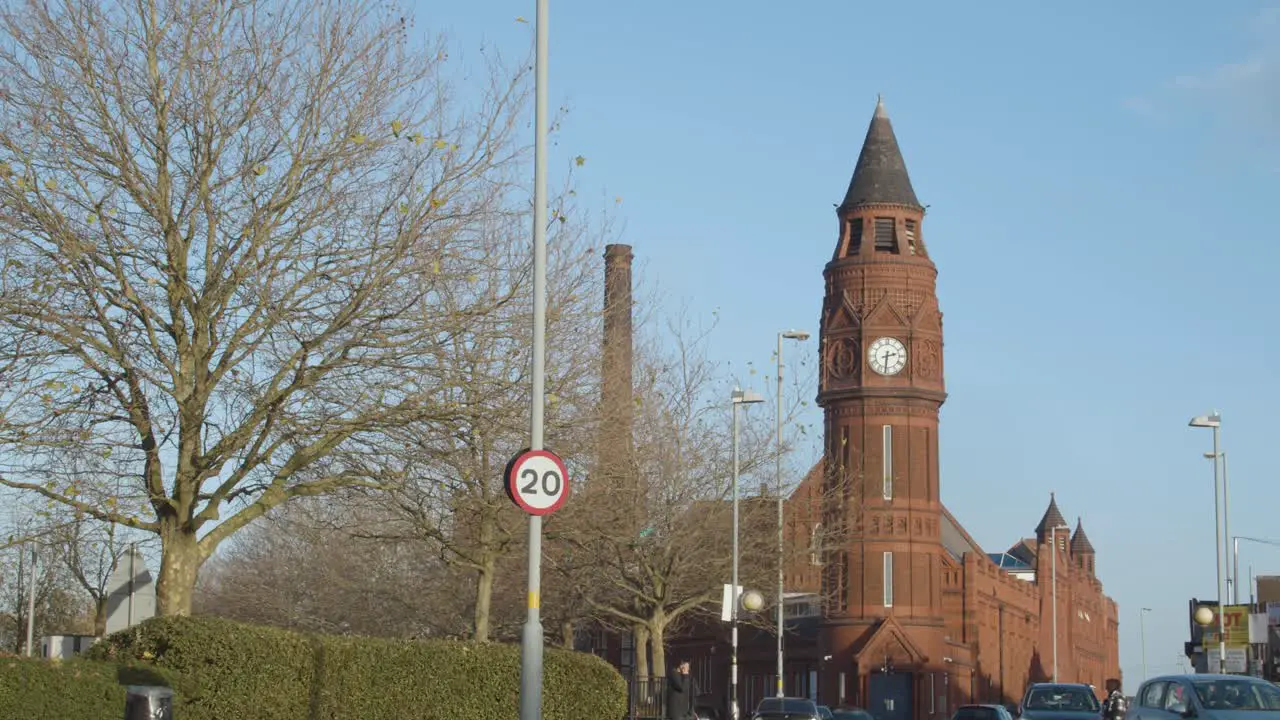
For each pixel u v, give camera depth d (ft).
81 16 76.79
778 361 183.01
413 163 82.74
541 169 64.54
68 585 240.73
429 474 109.70
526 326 88.12
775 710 134.51
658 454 154.30
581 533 123.03
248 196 77.97
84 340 72.90
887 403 275.18
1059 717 119.14
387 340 81.00
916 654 268.00
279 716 68.80
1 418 70.69
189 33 77.46
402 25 84.07
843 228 284.00
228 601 233.35
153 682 62.28
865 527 273.33
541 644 60.80
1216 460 196.44
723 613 155.53
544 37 65.26
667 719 136.67
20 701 54.85
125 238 75.10
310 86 80.12
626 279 132.36
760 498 179.01
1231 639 219.82
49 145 74.59
